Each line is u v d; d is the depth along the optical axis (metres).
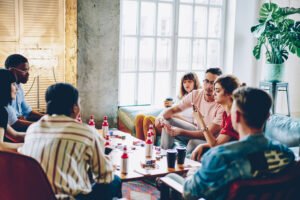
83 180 2.06
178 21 5.44
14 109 3.65
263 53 6.06
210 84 3.68
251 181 1.66
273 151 1.76
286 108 6.50
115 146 3.35
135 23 5.18
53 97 2.09
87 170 2.24
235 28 5.70
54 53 4.45
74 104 2.12
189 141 3.75
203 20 5.64
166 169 2.81
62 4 4.42
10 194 1.90
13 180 1.88
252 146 1.74
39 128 2.08
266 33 5.43
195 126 3.94
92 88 4.70
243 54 5.84
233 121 1.81
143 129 4.38
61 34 4.46
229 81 3.00
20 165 1.86
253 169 1.71
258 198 1.69
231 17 5.72
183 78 4.40
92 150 2.08
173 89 5.53
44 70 4.24
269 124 3.90
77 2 4.46
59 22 4.43
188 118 4.20
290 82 6.48
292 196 1.77
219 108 3.60
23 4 4.24
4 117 2.55
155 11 5.27
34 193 1.91
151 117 4.26
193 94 3.88
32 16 4.30
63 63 4.52
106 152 3.16
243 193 1.65
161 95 5.50
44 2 4.33
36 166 1.86
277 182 1.68
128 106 5.09
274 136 3.82
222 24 5.79
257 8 5.89
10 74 2.63
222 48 5.83
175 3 5.38
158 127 4.06
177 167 2.85
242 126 1.78
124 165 2.69
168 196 2.28
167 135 3.84
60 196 1.97
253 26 5.55
